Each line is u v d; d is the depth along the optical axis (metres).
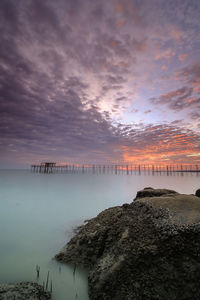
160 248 4.13
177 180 56.91
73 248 6.00
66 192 25.81
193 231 4.14
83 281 4.73
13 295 3.78
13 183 38.75
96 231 5.99
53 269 5.39
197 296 3.28
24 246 7.77
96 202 19.00
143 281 3.76
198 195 9.26
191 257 3.78
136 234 4.85
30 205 16.92
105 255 4.97
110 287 3.91
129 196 23.47
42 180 49.09
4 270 5.55
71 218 12.66
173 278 3.61
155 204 5.71
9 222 11.55
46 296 4.01
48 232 9.71
